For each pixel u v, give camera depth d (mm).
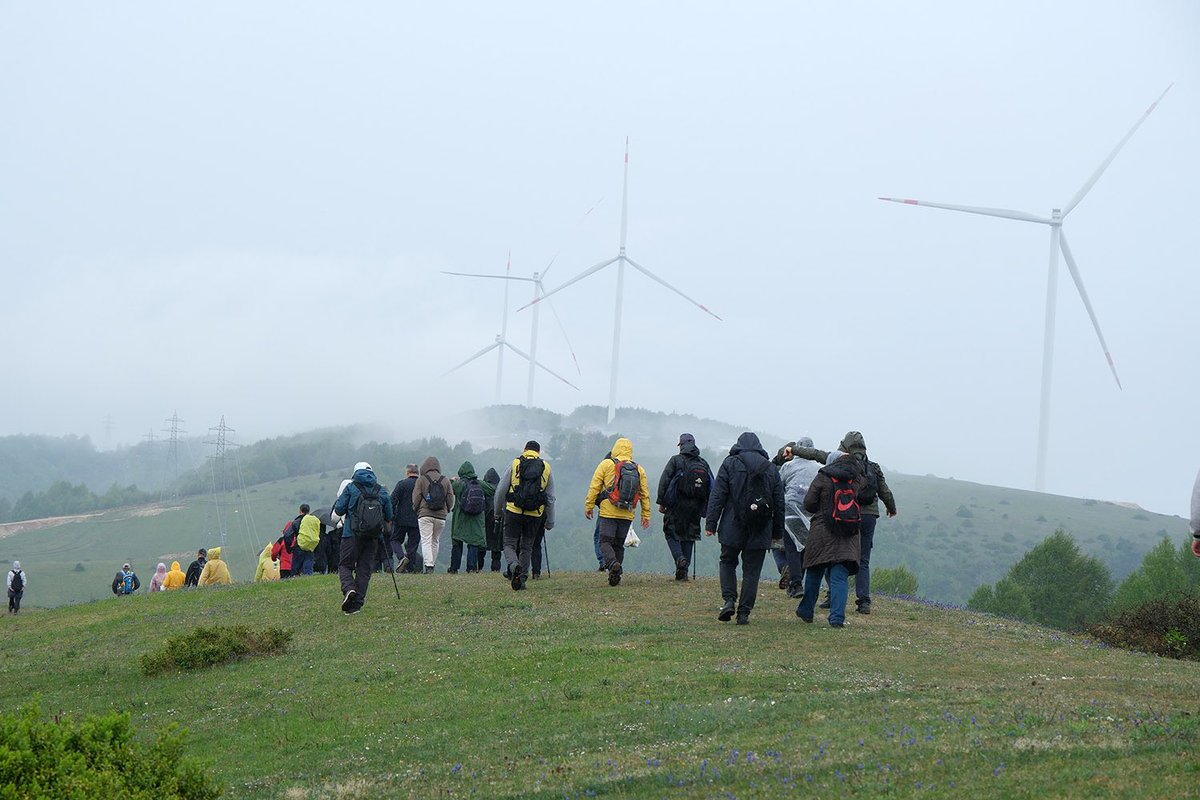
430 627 18172
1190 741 8562
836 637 15641
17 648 22266
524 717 12000
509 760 10281
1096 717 9844
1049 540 84625
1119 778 7672
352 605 19266
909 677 12875
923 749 8906
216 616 22266
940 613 20047
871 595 22531
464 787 9484
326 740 12031
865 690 11930
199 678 16281
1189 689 12180
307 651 17328
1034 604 81188
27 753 7500
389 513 19594
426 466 26531
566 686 13148
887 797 7777
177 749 8484
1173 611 21078
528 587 21844
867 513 18375
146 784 7945
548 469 21000
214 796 8430
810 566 16328
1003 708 10477
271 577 32531
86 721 8305
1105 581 83062
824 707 11055
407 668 15188
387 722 12500
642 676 13352
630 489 21141
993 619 20875
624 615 18156
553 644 15750
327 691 14344
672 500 21547
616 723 11227
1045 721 9680
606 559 21250
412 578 24156
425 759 10789
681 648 14852
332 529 29719
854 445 16828
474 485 26047
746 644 15094
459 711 12594
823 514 16250
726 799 8125
